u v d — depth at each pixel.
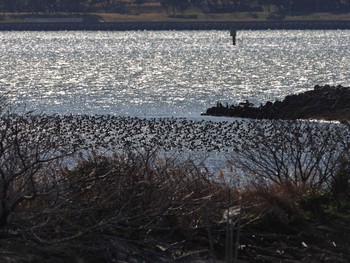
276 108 44.06
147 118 40.75
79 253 10.48
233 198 12.69
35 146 12.68
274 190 13.92
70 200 11.14
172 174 13.05
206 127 35.41
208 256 11.16
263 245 11.82
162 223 11.77
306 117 42.81
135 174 12.13
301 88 64.88
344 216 13.07
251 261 11.24
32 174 10.60
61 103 50.91
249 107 44.06
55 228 10.99
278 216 12.49
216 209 11.99
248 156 24.50
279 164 17.67
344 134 23.80
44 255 10.33
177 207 11.67
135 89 62.72
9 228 10.73
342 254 11.59
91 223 11.09
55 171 12.72
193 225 11.81
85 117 38.72
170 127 35.34
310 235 12.20
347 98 44.81
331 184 14.63
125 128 34.62
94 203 11.44
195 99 54.25
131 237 11.36
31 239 10.60
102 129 34.00
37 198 11.28
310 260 11.28
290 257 11.45
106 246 10.74
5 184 10.26
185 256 10.97
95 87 64.94
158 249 11.20
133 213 11.63
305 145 19.94
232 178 16.64
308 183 15.53
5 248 10.28
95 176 11.77
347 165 15.15
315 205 13.48
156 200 11.78
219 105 44.84
